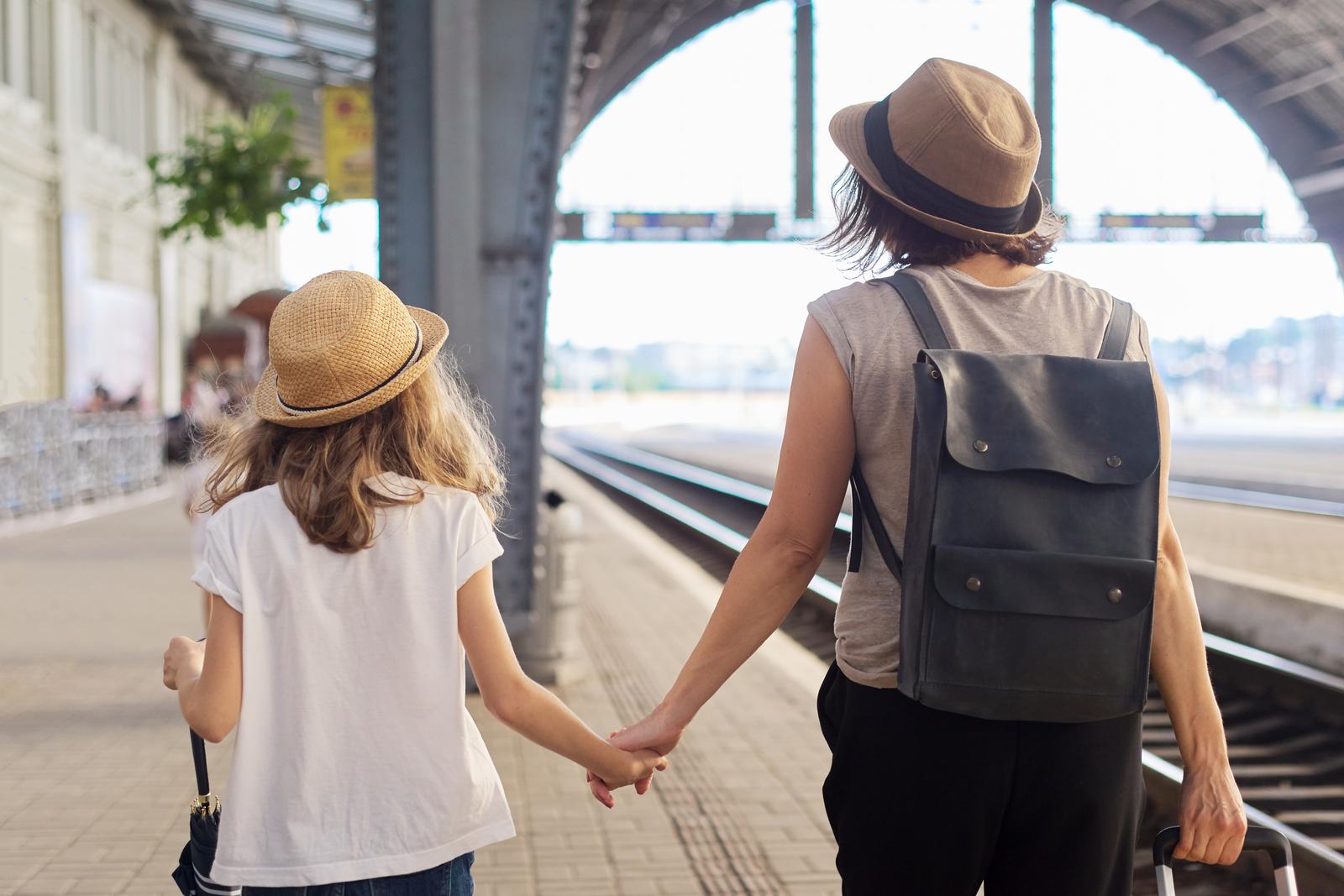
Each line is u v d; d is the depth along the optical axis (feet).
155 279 99.45
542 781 16.20
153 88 98.73
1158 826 16.62
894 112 6.10
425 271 20.90
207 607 6.02
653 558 41.83
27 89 75.05
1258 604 27.12
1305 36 143.13
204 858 6.64
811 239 6.63
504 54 20.54
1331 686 21.42
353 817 5.81
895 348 5.79
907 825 5.60
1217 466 90.07
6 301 70.23
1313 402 295.28
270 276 149.89
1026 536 5.23
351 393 5.89
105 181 86.79
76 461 58.95
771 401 451.53
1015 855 5.69
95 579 34.50
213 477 6.26
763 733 18.74
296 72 95.09
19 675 22.35
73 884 12.66
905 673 5.34
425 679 5.90
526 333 21.02
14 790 15.75
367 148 46.29
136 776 16.38
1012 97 6.09
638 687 21.88
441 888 5.92
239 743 5.80
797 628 34.88
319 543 5.82
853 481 6.00
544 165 20.72
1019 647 5.18
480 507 6.16
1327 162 158.40
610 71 142.92
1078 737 5.45
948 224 6.00
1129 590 5.20
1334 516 53.11
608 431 249.96
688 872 13.07
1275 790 18.33
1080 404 5.46
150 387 96.07
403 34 20.67
